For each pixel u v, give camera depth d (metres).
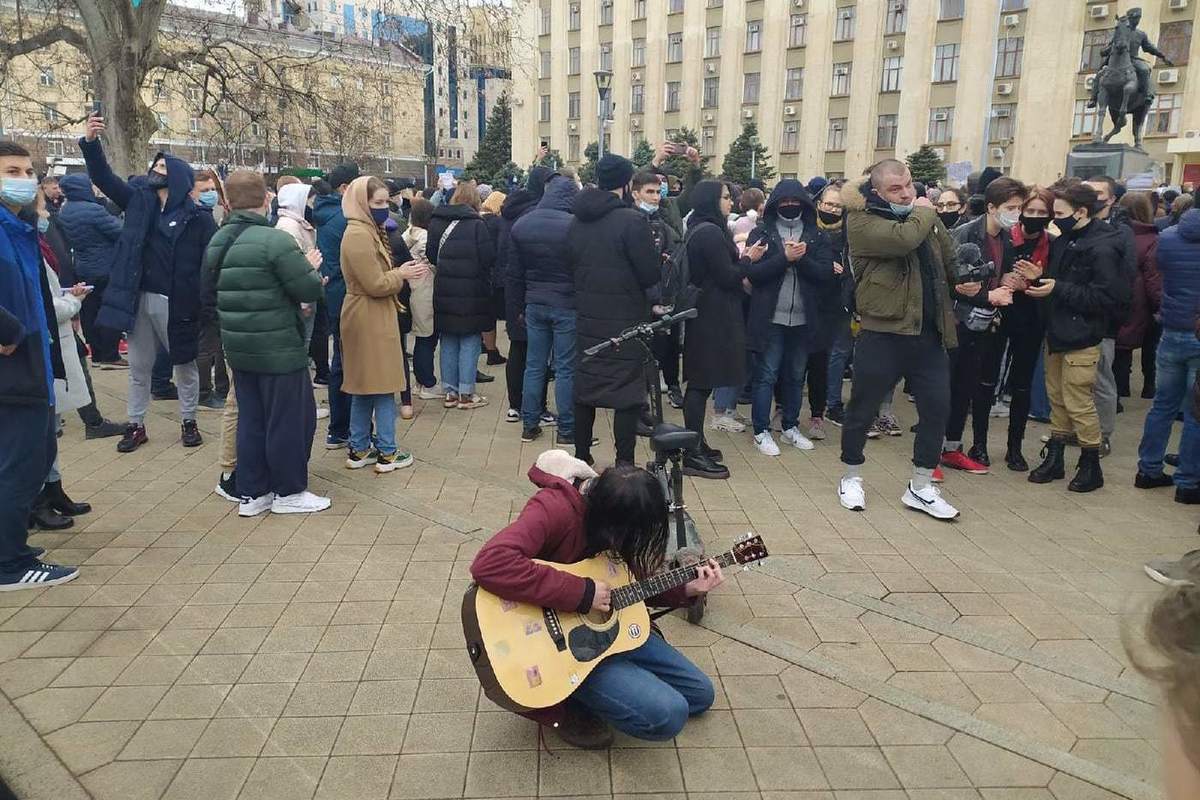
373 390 5.70
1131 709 3.24
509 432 7.13
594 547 2.90
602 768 2.90
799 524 5.11
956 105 37.00
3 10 15.39
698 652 3.65
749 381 7.62
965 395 6.06
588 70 50.62
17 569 4.18
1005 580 4.36
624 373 5.33
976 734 3.07
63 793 2.73
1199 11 30.98
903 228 4.74
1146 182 11.91
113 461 6.18
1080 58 33.69
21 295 3.94
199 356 7.39
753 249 5.84
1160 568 4.40
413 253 8.09
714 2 44.56
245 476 5.09
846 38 39.94
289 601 4.06
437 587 4.21
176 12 16.06
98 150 5.98
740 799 2.75
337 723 3.13
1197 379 5.14
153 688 3.33
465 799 2.74
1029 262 5.48
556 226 6.32
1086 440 5.66
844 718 3.18
